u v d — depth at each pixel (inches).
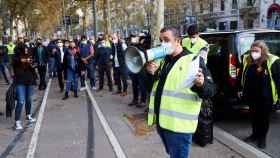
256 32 338.0
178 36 166.2
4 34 1384.1
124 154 261.4
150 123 179.9
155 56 160.7
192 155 254.2
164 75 169.6
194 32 297.1
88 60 575.5
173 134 167.3
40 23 3004.4
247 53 308.2
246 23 1930.4
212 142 276.8
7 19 1612.9
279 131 313.9
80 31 2327.8
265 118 267.3
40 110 423.5
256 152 258.7
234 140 287.1
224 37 342.6
